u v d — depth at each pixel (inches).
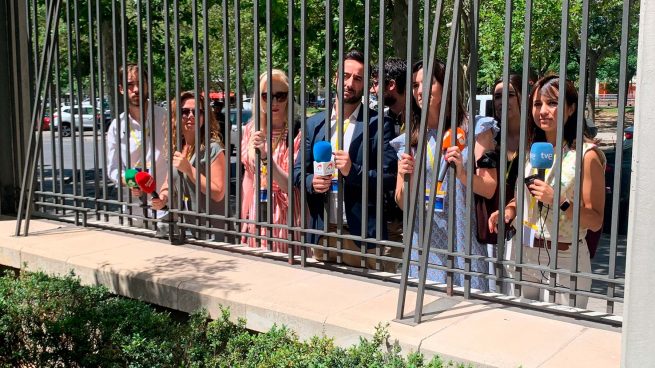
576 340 114.7
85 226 205.0
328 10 147.9
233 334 125.5
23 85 217.5
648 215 78.6
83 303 140.8
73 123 201.6
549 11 462.6
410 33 137.1
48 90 194.4
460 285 148.6
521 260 131.4
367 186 146.9
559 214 126.6
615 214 119.7
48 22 195.8
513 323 123.3
